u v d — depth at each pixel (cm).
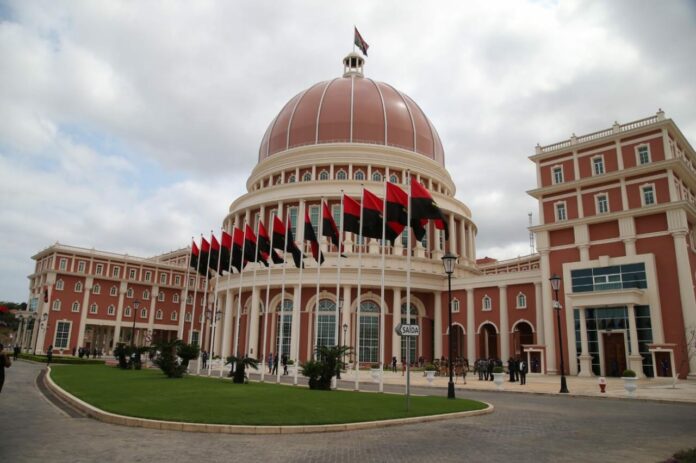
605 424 1633
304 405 1786
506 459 1089
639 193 4294
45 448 1144
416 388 3169
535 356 4594
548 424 1616
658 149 4269
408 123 6681
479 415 1819
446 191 6906
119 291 8888
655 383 3450
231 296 6103
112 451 1118
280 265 5662
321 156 6297
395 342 5544
